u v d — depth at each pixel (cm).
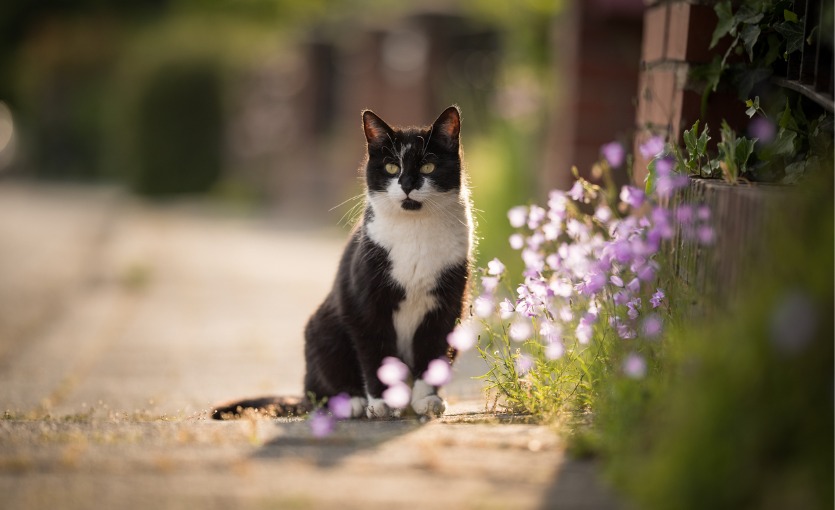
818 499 321
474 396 748
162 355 1078
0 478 422
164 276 1748
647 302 579
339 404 565
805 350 336
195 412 729
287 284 1642
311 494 398
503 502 385
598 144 1315
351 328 651
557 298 682
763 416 339
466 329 639
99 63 5538
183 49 4141
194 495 398
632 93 1304
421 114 2367
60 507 385
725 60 664
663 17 749
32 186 4950
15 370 992
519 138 1597
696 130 614
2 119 6316
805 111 639
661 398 455
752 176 599
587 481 411
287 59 3484
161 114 4044
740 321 371
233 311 1394
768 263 389
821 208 378
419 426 538
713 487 339
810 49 598
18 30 6181
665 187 550
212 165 4103
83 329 1265
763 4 641
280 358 1055
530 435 497
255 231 2556
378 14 2744
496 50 2389
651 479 365
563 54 1383
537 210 693
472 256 679
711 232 486
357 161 2562
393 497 393
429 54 2361
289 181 3147
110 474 428
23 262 2017
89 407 788
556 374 604
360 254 649
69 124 5694
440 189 642
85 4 5947
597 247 651
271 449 471
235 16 4712
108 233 2556
